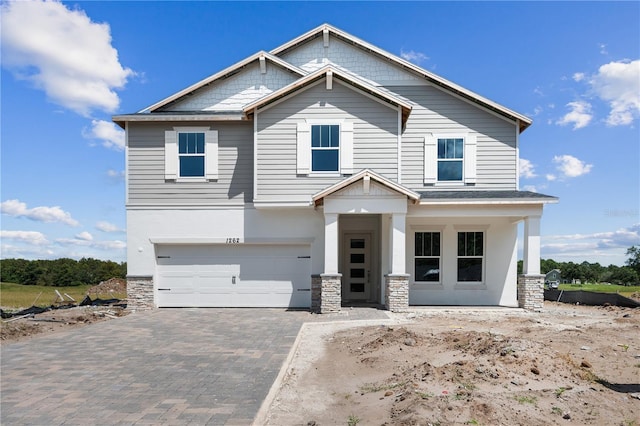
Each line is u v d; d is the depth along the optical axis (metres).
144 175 14.77
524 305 13.17
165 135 14.81
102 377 6.88
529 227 13.24
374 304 14.69
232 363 7.70
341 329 10.53
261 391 6.18
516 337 8.10
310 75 13.82
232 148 14.81
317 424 4.99
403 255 13.01
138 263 14.57
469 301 14.73
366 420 5.00
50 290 32.22
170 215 14.68
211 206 14.66
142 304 14.43
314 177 13.98
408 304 13.49
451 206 13.43
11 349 8.89
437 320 11.38
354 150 14.02
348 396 5.94
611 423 4.65
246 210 14.63
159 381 6.66
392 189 12.98
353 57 16.06
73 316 12.70
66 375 7.00
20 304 20.59
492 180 14.97
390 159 13.98
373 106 14.09
